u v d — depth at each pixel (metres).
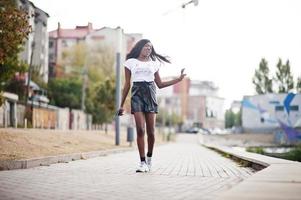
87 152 13.77
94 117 52.34
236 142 67.00
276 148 44.03
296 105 68.38
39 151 11.79
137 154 16.47
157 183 6.44
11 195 5.06
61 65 65.62
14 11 9.99
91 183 6.32
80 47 66.50
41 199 4.82
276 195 4.39
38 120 33.66
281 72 71.62
